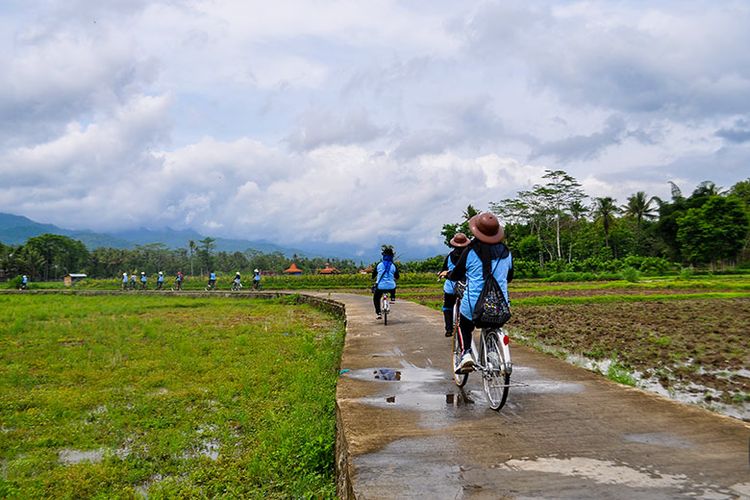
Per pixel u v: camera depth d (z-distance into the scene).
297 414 6.66
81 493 4.95
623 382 7.57
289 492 4.80
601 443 4.10
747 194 67.56
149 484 5.16
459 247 7.57
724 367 9.12
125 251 126.88
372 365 7.71
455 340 6.30
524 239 66.25
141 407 7.33
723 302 22.08
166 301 30.25
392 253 12.50
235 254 130.88
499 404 5.00
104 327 16.59
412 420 4.90
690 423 4.58
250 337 14.09
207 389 8.45
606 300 23.23
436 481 3.46
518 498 3.17
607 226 69.06
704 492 3.19
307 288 46.88
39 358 11.33
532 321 15.99
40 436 6.43
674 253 64.69
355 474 3.61
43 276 110.69
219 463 5.48
